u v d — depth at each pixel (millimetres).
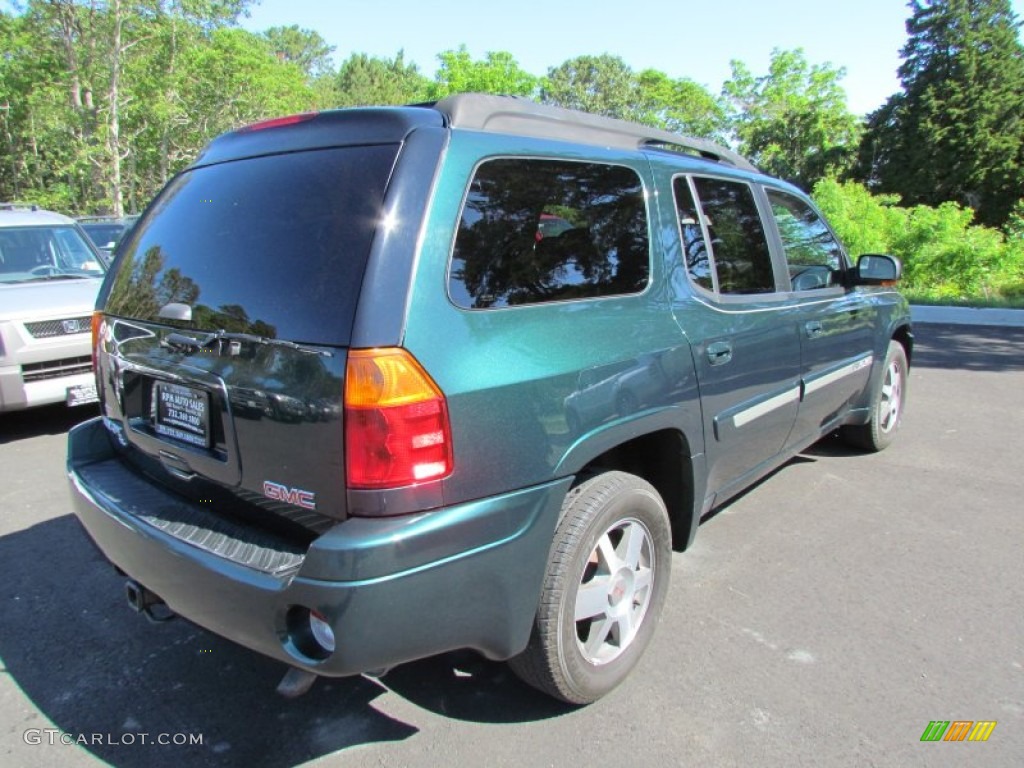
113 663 2914
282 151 2477
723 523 4137
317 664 1940
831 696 2650
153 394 2570
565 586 2344
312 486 2027
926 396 7152
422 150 2146
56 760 2385
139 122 33719
